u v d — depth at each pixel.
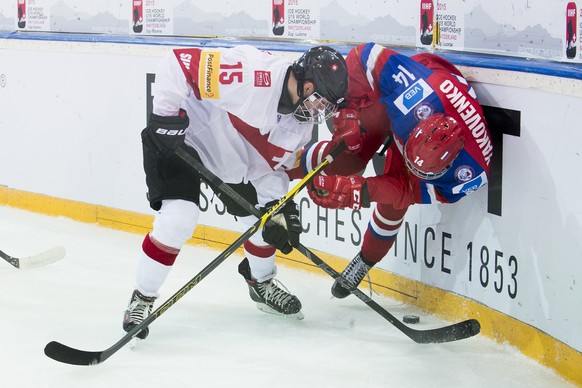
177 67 8.14
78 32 13.67
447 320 9.31
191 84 8.18
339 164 9.19
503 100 8.40
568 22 7.64
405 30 9.77
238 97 8.05
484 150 8.30
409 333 8.41
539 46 8.07
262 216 8.27
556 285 7.76
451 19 9.20
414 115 8.33
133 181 13.10
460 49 9.12
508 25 8.48
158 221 8.44
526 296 8.17
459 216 9.06
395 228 9.34
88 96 13.48
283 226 8.27
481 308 8.84
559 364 7.77
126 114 13.03
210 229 12.30
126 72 12.92
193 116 8.57
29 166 14.53
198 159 8.69
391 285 10.10
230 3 11.79
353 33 10.39
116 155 13.27
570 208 7.56
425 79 8.34
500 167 8.47
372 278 10.39
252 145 8.59
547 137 7.82
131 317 8.56
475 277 8.90
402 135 8.50
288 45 11.02
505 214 8.41
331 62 7.85
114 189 13.39
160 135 8.17
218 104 8.17
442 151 8.02
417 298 9.75
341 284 9.06
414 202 8.82
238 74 8.00
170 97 8.15
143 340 8.60
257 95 8.03
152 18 12.72
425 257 9.59
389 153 8.96
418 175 8.27
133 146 13.02
